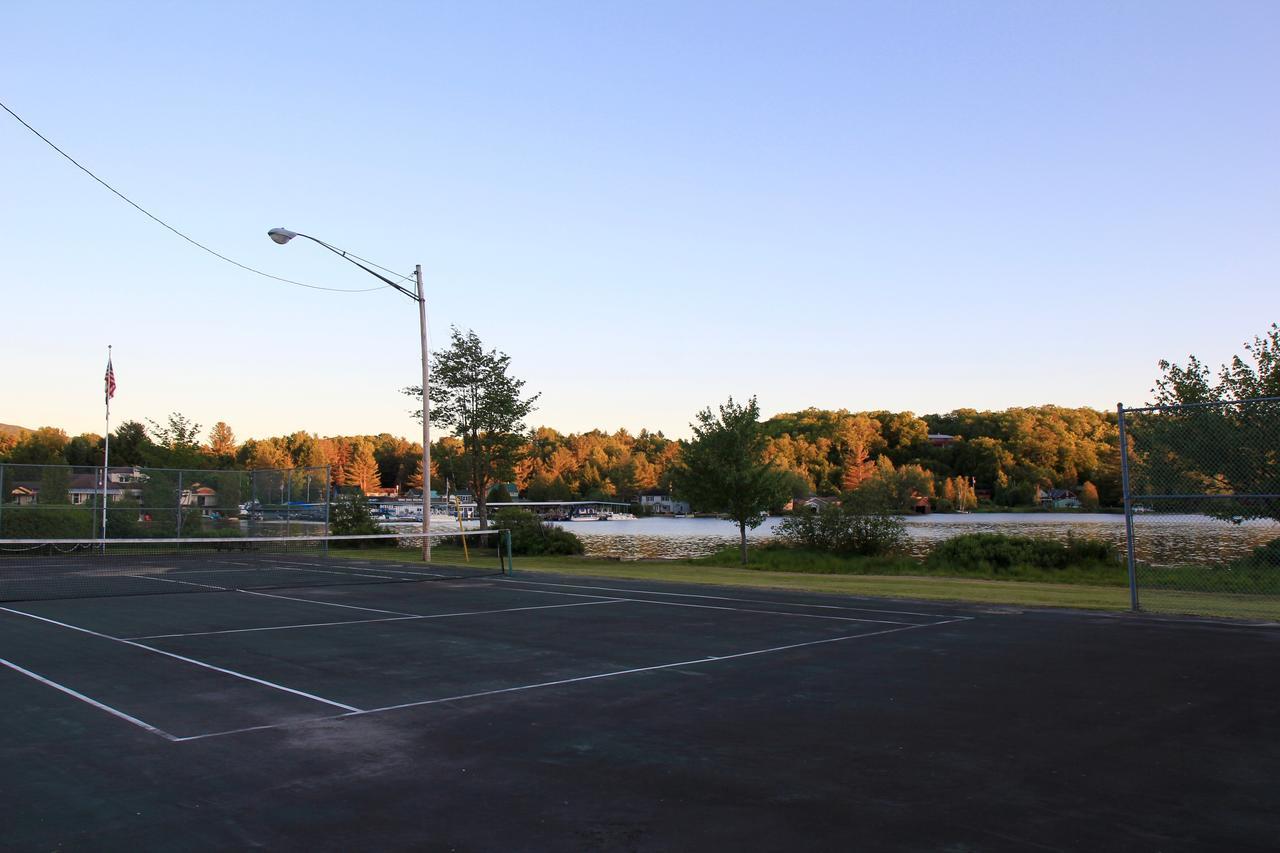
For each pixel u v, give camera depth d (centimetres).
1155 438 2019
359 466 15312
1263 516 1969
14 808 577
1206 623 1424
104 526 3177
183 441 4878
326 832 532
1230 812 557
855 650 1185
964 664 1072
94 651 1187
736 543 5516
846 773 641
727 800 586
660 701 882
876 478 4259
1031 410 13238
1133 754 685
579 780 631
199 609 1659
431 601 1808
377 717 822
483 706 865
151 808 577
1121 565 2828
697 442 3484
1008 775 634
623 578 2398
